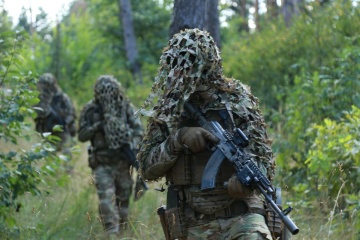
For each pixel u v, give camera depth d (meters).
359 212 7.45
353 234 7.43
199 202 5.32
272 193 5.10
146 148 5.49
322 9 15.54
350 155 8.16
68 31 31.11
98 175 9.34
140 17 29.88
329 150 8.35
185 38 5.18
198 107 5.35
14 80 7.93
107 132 9.33
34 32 27.31
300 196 8.59
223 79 5.36
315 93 10.10
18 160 8.02
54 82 14.91
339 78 10.12
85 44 30.02
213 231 5.29
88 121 9.51
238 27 31.12
